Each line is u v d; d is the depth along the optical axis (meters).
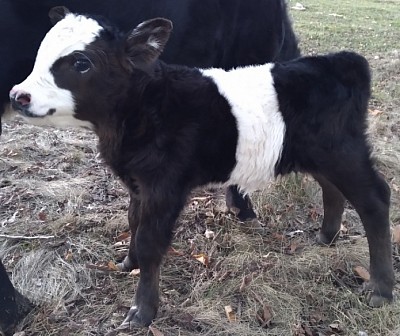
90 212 1.60
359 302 1.27
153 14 1.33
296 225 1.58
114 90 1.10
